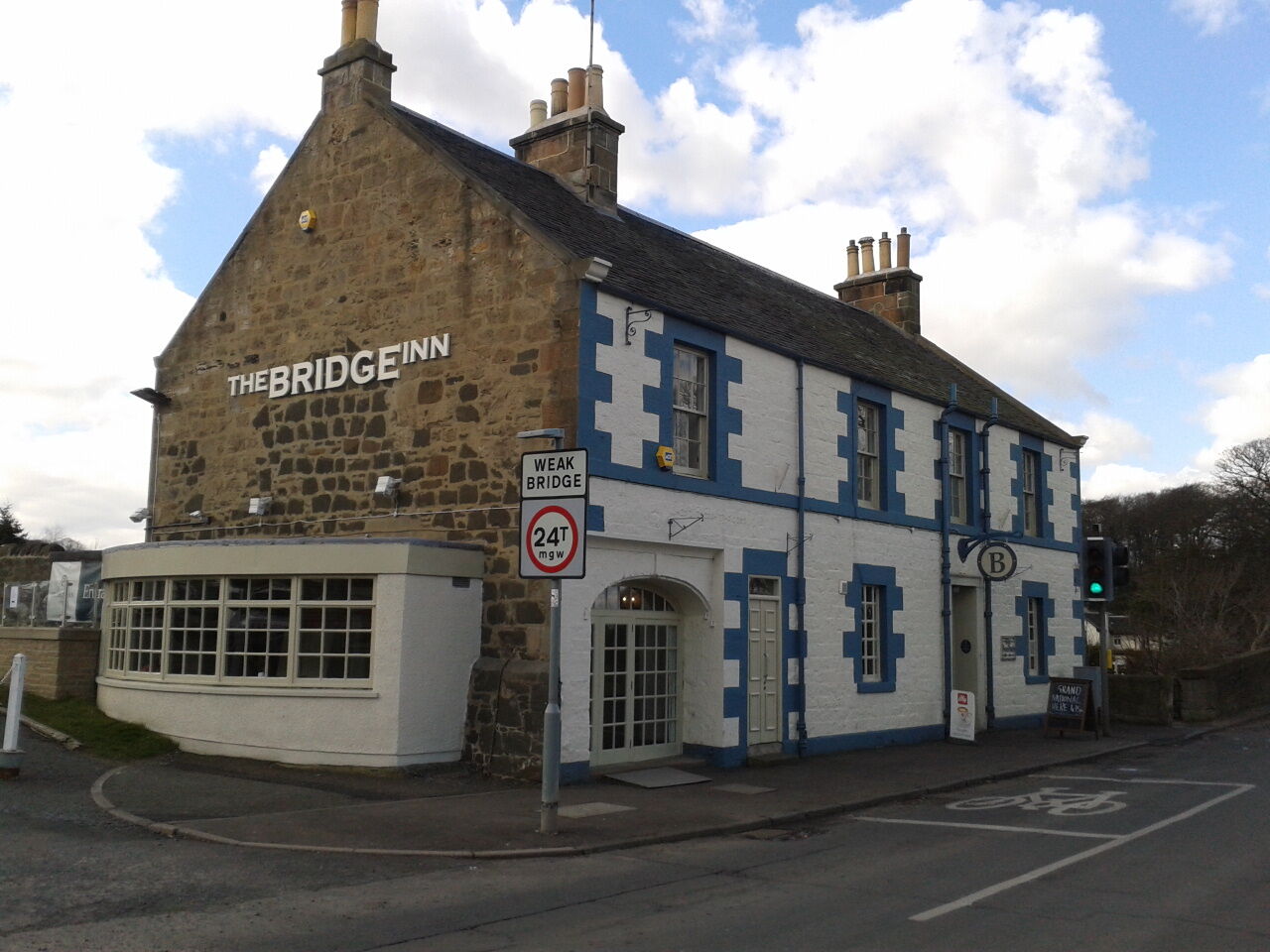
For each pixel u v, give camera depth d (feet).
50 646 51.67
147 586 48.98
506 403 46.19
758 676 52.75
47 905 23.81
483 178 50.16
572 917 24.14
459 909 24.67
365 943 21.79
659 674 49.83
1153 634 120.67
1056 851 32.19
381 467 50.49
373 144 53.36
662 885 27.58
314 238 55.36
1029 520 79.51
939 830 36.24
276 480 54.85
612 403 45.55
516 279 46.68
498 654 44.93
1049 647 78.54
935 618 65.92
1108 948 21.81
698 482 49.39
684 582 49.03
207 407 58.90
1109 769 53.78
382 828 33.09
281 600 45.09
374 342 51.75
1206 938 22.61
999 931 23.08
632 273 49.57
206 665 46.11
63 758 42.45
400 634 43.11
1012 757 56.03
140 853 29.07
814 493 57.06
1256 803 41.42
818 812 38.83
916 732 63.16
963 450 72.08
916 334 89.45
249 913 23.79
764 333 55.36
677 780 44.47
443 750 44.11
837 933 22.90
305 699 43.91
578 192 59.77
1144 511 185.88
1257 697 89.61
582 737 43.73
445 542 44.73
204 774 41.45
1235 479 173.68
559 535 33.45
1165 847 32.76
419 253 50.57
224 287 59.31
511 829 33.60
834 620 57.72
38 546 78.13
